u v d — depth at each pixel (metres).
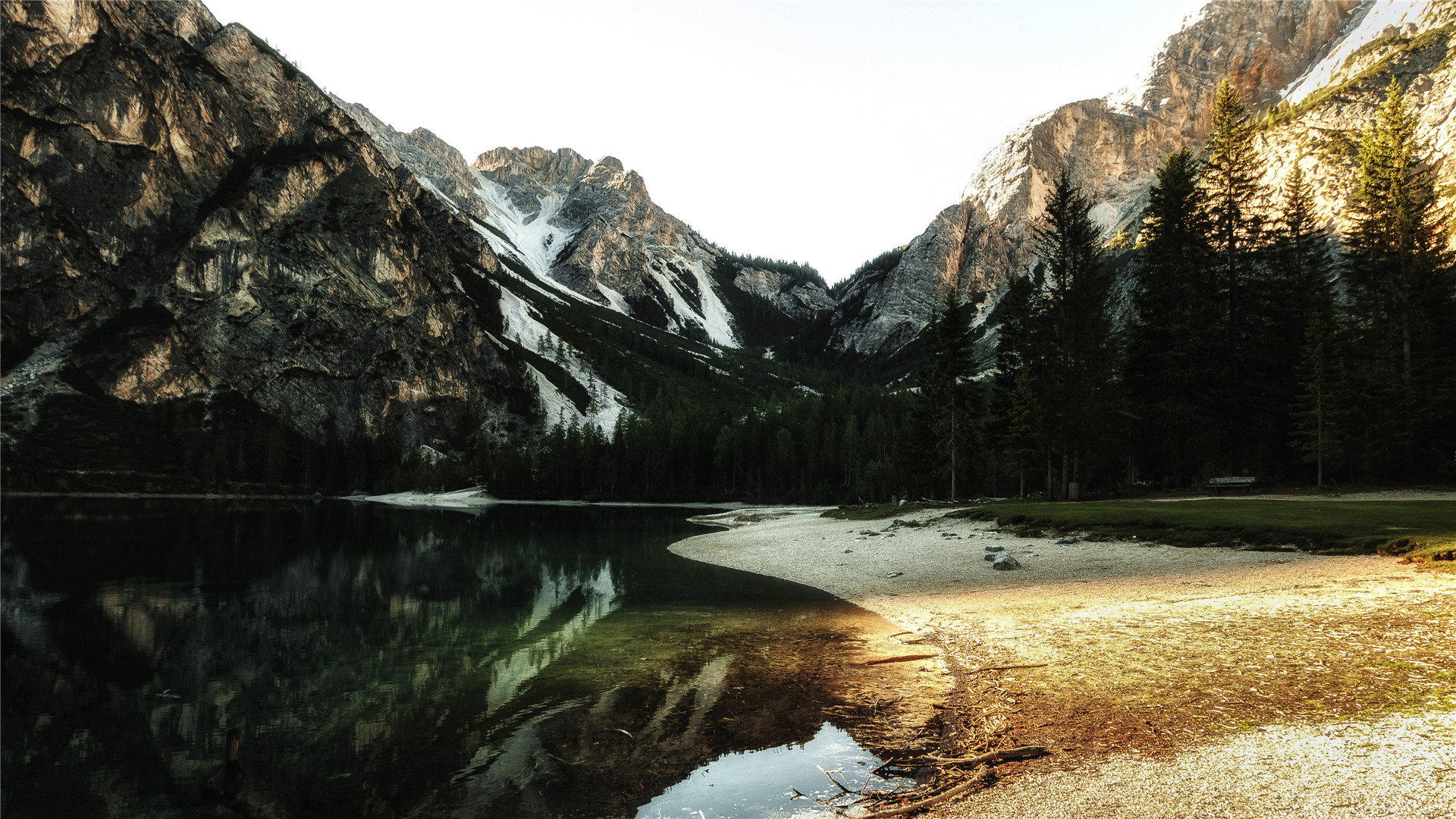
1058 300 50.47
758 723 12.10
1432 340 45.12
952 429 62.50
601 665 16.48
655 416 165.50
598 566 37.47
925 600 22.94
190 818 9.70
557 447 148.88
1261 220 51.34
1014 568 26.47
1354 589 17.00
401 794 10.04
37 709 14.65
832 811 8.55
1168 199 49.66
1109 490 50.19
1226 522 26.97
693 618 22.09
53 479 110.94
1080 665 13.52
